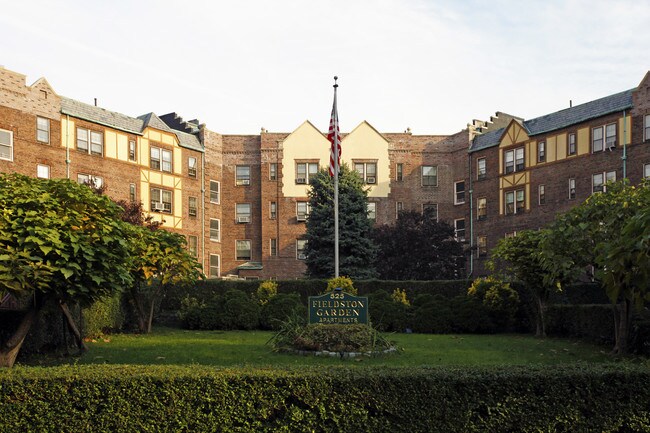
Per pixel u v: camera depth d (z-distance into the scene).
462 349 18.23
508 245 24.02
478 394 7.86
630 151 36.78
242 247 49.31
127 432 7.60
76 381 7.65
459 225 48.97
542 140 42.28
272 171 49.19
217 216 48.88
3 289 10.66
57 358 14.70
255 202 49.59
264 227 48.66
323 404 7.81
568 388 7.90
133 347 17.27
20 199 11.12
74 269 11.30
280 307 25.30
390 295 28.31
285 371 8.12
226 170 49.78
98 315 19.34
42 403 7.57
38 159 35.84
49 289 11.80
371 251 37.53
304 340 16.08
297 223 48.50
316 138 49.12
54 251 11.09
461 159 49.03
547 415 7.86
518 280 26.84
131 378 7.70
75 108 38.38
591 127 39.12
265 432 7.71
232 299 25.67
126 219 32.50
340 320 17.36
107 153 39.88
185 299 27.58
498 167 45.59
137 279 21.45
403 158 49.78
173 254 21.98
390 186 49.28
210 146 48.41
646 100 36.09
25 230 10.89
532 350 18.44
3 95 34.22
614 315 17.84
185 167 45.78
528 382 7.89
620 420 7.86
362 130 49.41
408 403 7.83
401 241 39.88
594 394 7.93
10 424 7.49
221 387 7.77
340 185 38.44
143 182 42.16
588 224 16.33
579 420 7.86
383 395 7.84
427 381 7.88
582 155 39.53
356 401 7.82
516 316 26.55
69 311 16.81
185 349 16.77
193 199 46.31
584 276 34.94
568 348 19.22
